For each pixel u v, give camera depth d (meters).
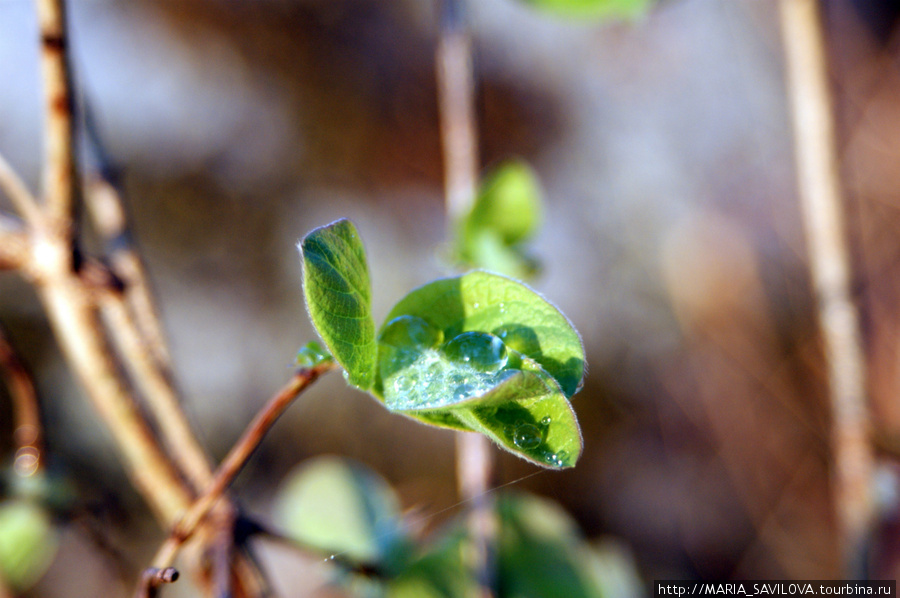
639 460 0.81
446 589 0.27
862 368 0.33
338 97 0.91
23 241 0.24
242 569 0.25
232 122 0.86
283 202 0.87
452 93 0.30
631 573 0.39
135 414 0.25
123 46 0.82
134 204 0.79
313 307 0.20
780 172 0.91
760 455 0.81
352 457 0.78
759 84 0.95
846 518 0.33
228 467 0.22
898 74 0.91
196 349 0.78
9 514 0.29
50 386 0.71
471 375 0.20
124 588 0.53
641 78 0.97
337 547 0.29
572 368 0.20
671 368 0.85
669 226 0.91
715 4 1.00
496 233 0.27
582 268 0.88
